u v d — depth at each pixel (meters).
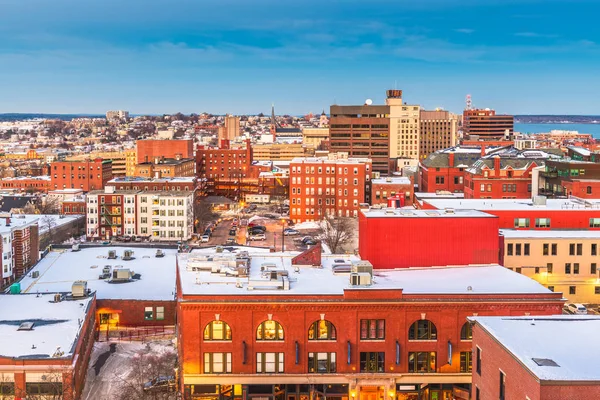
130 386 85.69
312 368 80.25
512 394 54.06
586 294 120.12
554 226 130.62
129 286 125.81
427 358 80.88
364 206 195.38
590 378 48.59
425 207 147.75
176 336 109.75
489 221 94.06
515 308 80.50
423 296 80.00
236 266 91.25
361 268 85.00
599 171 176.25
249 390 79.75
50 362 79.31
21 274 146.62
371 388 80.81
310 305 79.12
